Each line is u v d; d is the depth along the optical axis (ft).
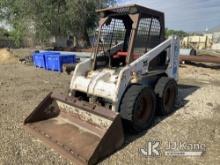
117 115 12.55
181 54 55.42
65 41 78.84
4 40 99.60
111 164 11.85
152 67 17.40
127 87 15.07
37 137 14.15
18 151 12.81
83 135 13.70
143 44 17.11
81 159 11.67
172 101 19.11
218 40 142.82
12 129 15.37
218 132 15.74
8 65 47.42
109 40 17.75
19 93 24.12
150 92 15.60
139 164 11.98
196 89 27.71
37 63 44.93
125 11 16.66
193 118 18.06
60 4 68.03
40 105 15.48
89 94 15.40
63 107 15.62
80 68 16.61
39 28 67.56
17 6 69.67
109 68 17.08
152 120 16.31
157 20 17.76
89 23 72.59
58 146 12.89
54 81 30.60
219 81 33.88
